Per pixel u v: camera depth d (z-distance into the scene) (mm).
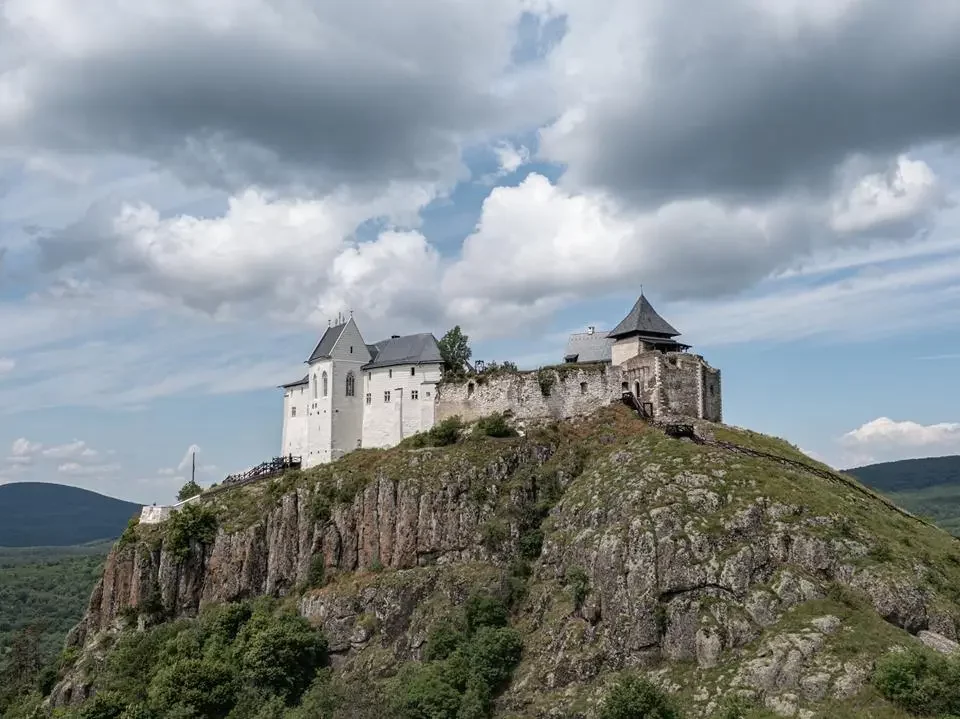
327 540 137750
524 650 109250
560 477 133375
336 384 164625
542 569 119562
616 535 109812
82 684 132000
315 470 152875
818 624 93250
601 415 145500
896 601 95062
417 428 159125
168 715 111312
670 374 144250
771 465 120000
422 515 132500
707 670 94188
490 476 135250
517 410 151500
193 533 147250
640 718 86500
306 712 107500
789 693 87188
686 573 102188
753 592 99062
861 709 82562
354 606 125562
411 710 101812
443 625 117375
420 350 163250
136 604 143625
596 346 167750
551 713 98812
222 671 117562
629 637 102000
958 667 81750
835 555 101875
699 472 115250
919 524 118250
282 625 123625
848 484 125312
